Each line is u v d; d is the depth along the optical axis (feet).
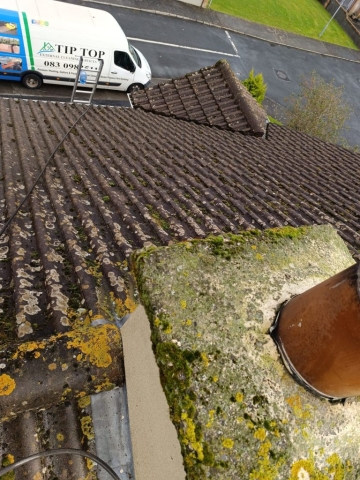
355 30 88.63
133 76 44.24
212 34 67.97
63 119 20.02
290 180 17.42
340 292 3.95
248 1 80.89
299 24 83.76
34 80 40.63
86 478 6.20
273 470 4.28
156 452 5.39
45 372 5.50
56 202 10.33
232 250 5.93
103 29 40.55
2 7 35.55
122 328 6.52
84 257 8.05
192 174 14.69
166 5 66.90
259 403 4.57
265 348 4.95
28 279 7.41
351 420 5.00
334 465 4.66
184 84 27.71
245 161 18.51
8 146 14.46
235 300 5.26
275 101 62.59
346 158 26.02
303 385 4.83
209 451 4.18
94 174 12.60
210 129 24.36
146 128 21.01
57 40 38.11
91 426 6.46
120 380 6.11
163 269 5.38
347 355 4.01
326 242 6.99
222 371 4.66
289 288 5.68
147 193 11.57
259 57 69.67
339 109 53.21
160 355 4.72
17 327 6.39
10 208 9.70
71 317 6.65
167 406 4.93
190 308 5.06
